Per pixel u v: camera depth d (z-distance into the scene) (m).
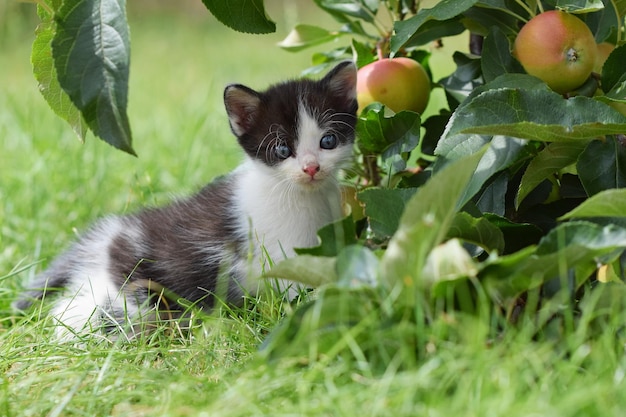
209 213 1.80
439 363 1.52
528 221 1.69
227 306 1.70
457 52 1.77
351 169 1.79
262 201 1.78
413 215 1.55
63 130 2.22
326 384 1.53
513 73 1.67
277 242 1.76
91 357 1.63
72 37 1.60
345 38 2.98
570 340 1.53
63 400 1.54
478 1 1.69
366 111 1.72
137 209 1.89
